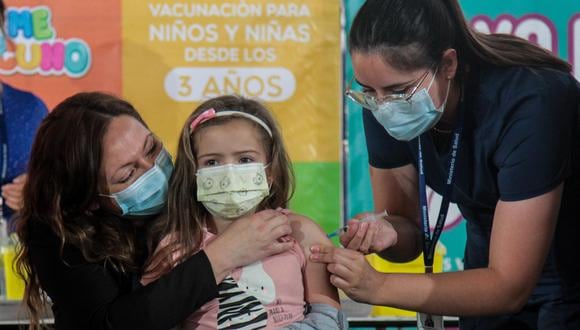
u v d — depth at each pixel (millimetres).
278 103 3609
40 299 2320
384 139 2625
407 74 2184
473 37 2293
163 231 2303
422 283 2195
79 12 3582
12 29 3559
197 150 2268
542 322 2416
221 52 3604
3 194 3514
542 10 3576
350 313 3402
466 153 2369
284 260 2248
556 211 2229
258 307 2170
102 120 2250
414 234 2662
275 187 2361
